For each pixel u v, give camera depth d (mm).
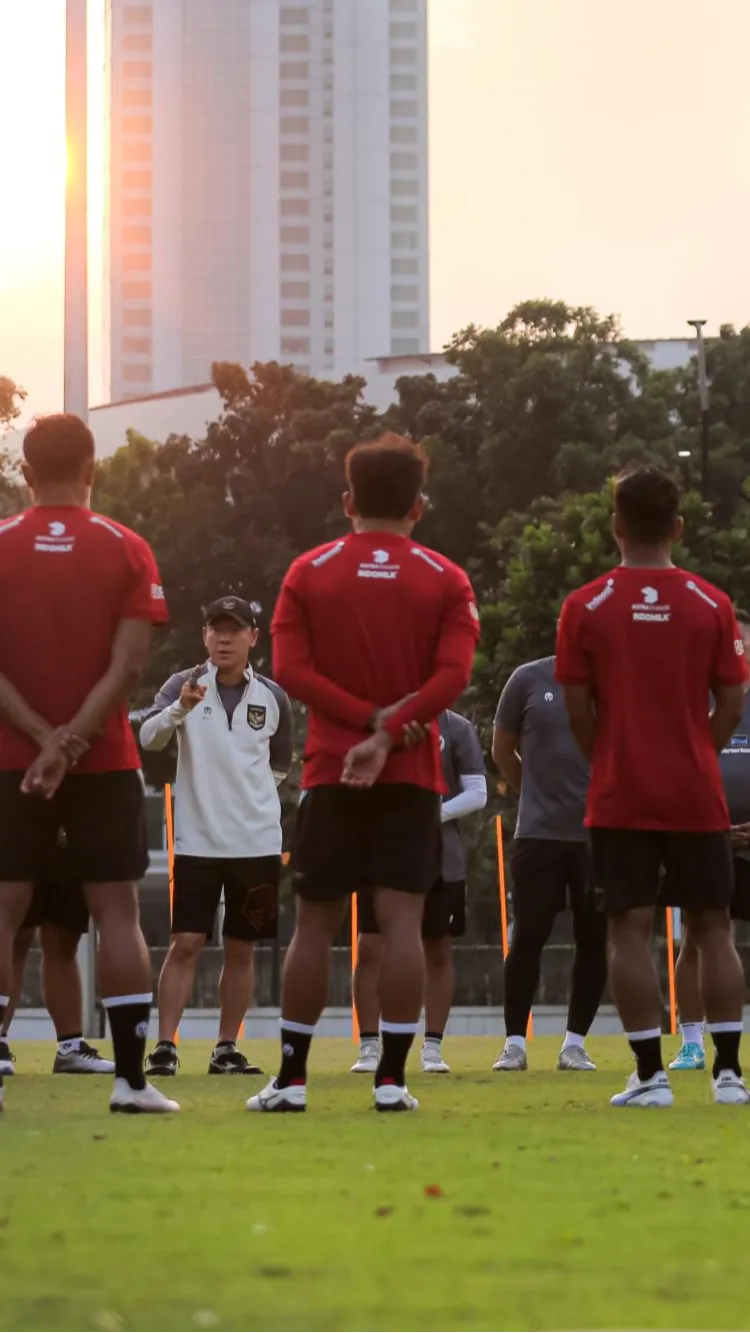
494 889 48312
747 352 72750
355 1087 11227
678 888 9352
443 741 15047
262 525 72375
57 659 8234
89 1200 5141
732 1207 5047
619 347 71625
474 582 66062
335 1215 4840
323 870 8703
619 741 9211
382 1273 4000
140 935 8461
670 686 9203
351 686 8680
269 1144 6738
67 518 8367
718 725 9445
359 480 8867
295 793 50719
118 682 8188
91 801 8242
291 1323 3461
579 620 9289
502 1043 21188
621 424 70125
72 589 8242
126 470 74125
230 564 71500
